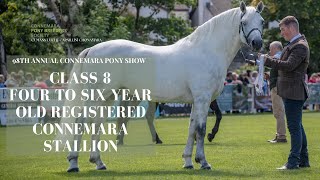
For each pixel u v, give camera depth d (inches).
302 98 404.2
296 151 406.9
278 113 600.7
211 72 411.2
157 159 475.2
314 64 1601.9
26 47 1111.6
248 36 406.9
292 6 1514.5
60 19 1055.0
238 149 540.7
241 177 371.9
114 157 488.1
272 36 1552.7
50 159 484.4
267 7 1534.2
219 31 416.5
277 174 383.9
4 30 1163.9
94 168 425.4
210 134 608.7
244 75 1175.6
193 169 411.5
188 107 1084.5
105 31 1136.8
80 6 1124.5
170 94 411.8
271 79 594.2
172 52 414.9
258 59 410.9
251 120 938.1
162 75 410.6
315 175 379.2
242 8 411.5
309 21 1562.5
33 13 1169.4
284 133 604.1
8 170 419.5
